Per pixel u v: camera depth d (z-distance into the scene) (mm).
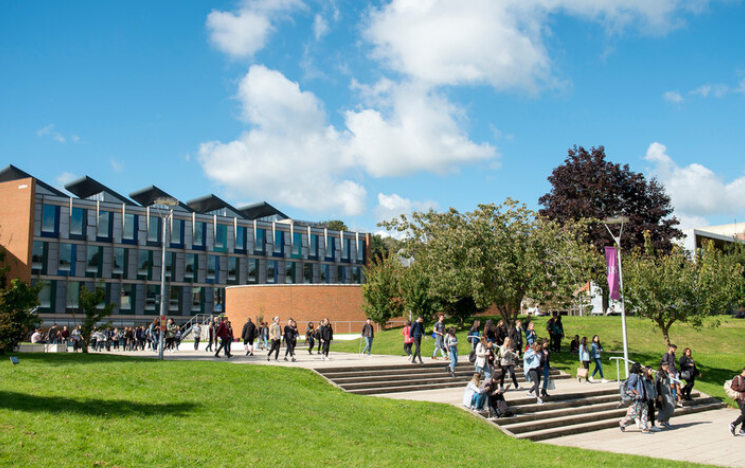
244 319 49375
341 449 10469
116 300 59844
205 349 36438
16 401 11055
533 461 11305
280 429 11383
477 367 17812
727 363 29266
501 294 28531
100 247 59594
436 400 17406
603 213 47062
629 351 30703
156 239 63406
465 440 13008
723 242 64250
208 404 12648
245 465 8836
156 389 13500
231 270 67875
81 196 68000
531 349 17953
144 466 8312
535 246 29109
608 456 12547
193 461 8734
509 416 15906
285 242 72125
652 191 48375
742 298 27547
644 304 27312
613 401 19953
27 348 34219
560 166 49875
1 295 21547
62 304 56500
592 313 52438
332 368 19562
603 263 30672
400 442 11797
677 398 21547
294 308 47938
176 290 63875
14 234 54750
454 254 29125
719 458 13211
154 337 37062
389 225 37125
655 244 44781
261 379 16375
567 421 16719
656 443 15039
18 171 61938
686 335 34188
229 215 74438
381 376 20266
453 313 36594
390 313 40781
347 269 77062
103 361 17875
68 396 11938
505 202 30188
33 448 8453
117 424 10234
